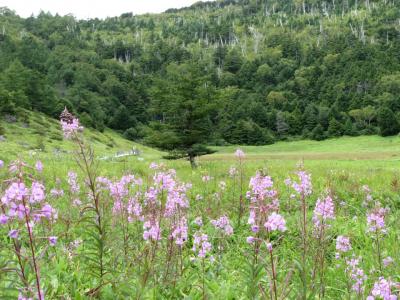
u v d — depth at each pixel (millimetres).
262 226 4082
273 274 3732
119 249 5523
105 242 4926
